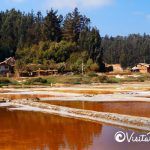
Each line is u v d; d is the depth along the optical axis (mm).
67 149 24781
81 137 28453
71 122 35875
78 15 195125
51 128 32875
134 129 30328
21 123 35969
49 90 83500
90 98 60375
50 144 26328
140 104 49656
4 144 26500
